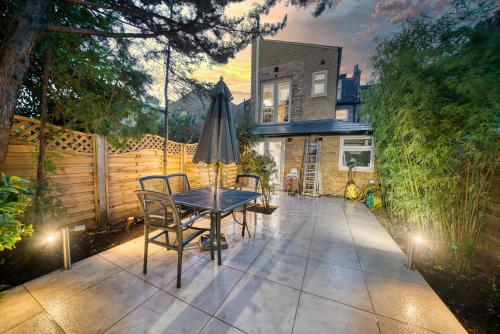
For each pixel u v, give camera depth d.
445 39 2.23
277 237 3.28
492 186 2.30
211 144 2.46
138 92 3.15
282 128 7.77
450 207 2.52
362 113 4.78
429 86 2.23
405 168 3.27
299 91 8.05
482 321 1.63
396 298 1.88
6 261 2.18
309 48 7.82
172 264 2.37
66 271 2.18
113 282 2.01
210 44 2.98
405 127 2.77
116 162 3.46
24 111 2.95
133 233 3.22
